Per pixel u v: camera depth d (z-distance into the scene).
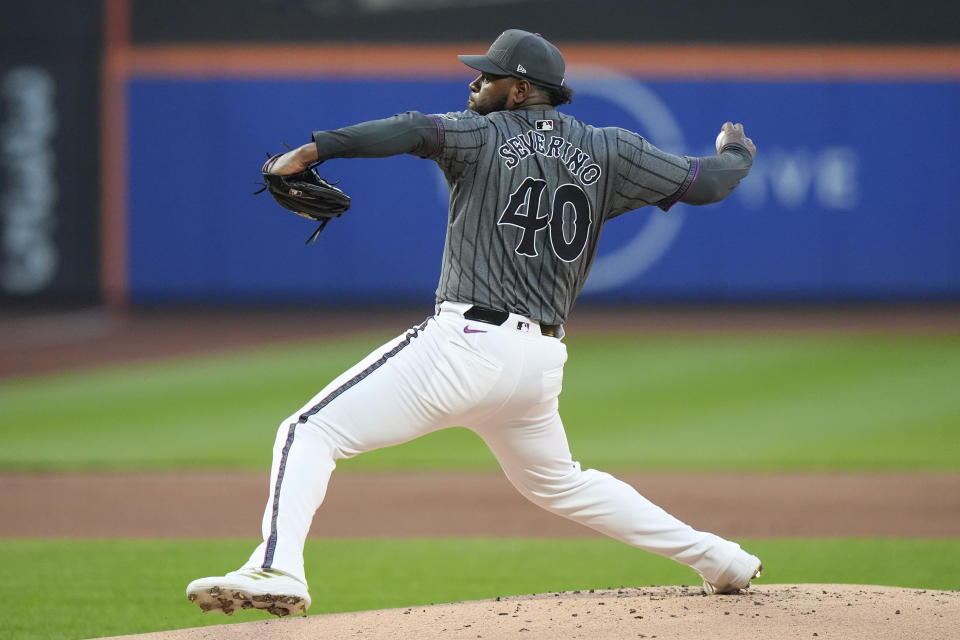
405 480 32.97
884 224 71.62
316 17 71.31
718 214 71.69
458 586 20.58
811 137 71.50
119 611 18.50
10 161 71.50
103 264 72.31
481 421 13.73
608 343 58.03
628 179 13.93
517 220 13.23
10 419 42.22
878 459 34.75
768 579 20.64
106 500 29.69
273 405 44.12
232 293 72.44
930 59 70.94
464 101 71.69
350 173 71.69
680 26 71.38
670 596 15.00
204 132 71.69
